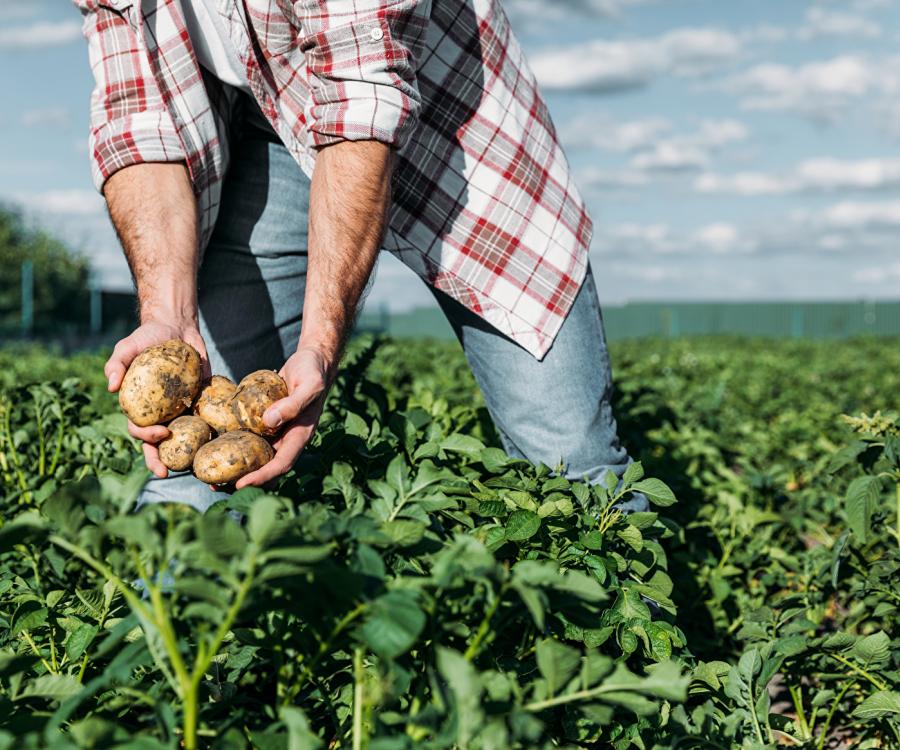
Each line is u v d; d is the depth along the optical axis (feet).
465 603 5.38
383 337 23.29
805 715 9.92
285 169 9.37
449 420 12.18
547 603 4.61
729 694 6.93
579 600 5.37
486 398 9.83
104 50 8.48
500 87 9.08
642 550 7.92
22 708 5.23
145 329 7.02
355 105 7.11
